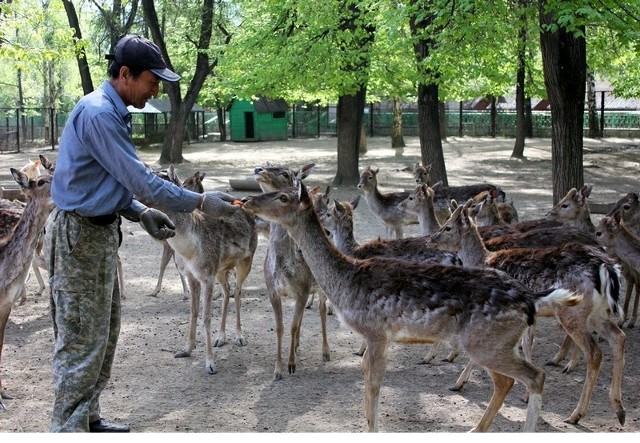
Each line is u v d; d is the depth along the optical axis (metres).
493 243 7.62
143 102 4.63
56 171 4.46
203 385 6.75
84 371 4.46
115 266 4.63
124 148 4.36
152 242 13.84
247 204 5.70
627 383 6.77
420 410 6.13
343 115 21.39
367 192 13.44
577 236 7.59
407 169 19.84
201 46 29.16
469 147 37.56
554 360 7.30
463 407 6.20
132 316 9.02
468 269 5.36
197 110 44.81
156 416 5.99
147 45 4.53
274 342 8.09
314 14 18.33
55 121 42.22
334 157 32.88
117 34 30.88
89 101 4.40
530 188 21.16
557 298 5.12
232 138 45.84
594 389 6.61
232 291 10.28
